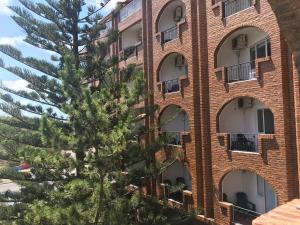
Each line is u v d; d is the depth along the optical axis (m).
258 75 15.25
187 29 19.77
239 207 17.20
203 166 18.73
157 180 22.33
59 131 14.39
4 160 19.64
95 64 20.27
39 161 14.92
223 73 17.17
